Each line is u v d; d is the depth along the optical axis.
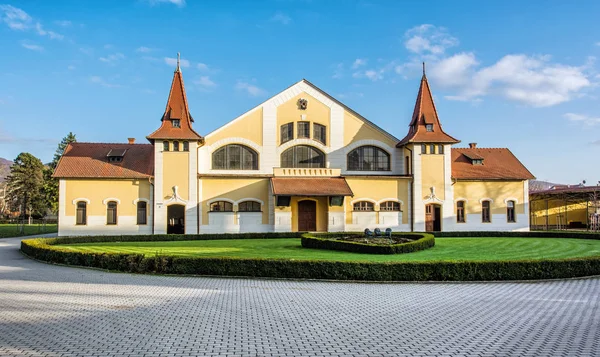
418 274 20.14
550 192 60.88
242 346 10.60
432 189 47.03
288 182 44.16
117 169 44.25
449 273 20.25
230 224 43.91
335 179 45.62
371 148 48.59
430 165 47.28
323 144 47.53
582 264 21.58
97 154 46.38
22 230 54.91
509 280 20.47
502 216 48.22
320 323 12.74
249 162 46.59
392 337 11.48
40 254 25.94
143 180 43.75
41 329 11.88
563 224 65.38
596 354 10.27
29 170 88.38
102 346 10.54
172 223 43.59
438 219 47.47
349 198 45.84
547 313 14.23
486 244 34.22
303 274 20.39
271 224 44.53
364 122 48.38
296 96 47.44
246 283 19.27
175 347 10.50
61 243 34.84
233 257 21.09
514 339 11.39
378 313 14.06
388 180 46.66
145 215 43.66
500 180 48.34
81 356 9.88
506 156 52.66
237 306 14.76
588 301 16.16
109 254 22.53
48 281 19.06
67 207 42.72
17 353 10.04
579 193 58.75
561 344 11.00
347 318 13.36
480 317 13.66
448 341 11.19
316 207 45.41
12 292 16.59
